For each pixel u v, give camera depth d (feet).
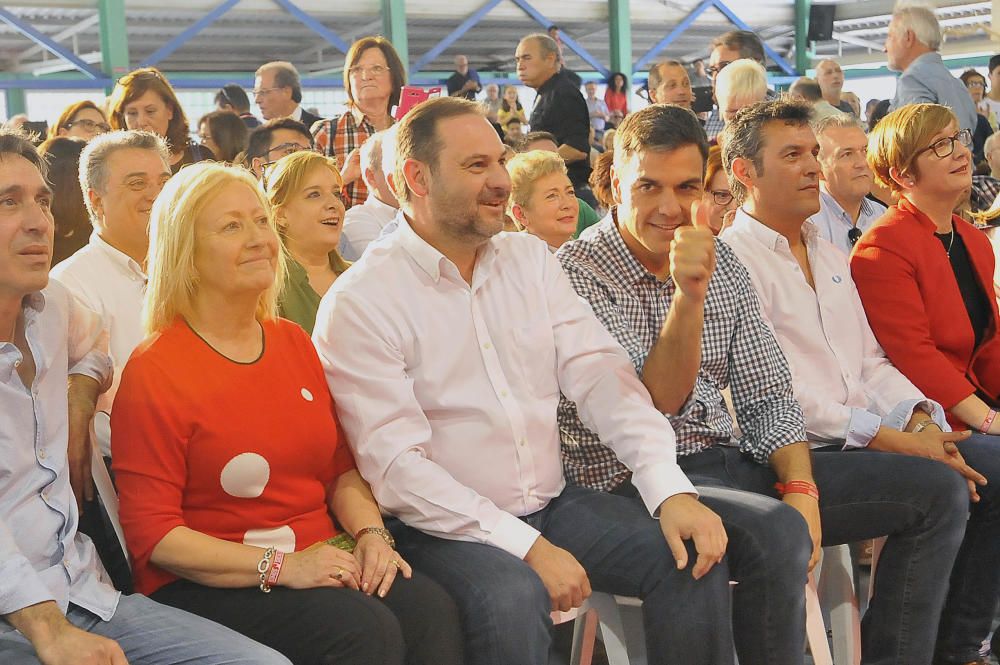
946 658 9.57
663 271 8.75
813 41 51.39
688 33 48.78
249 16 38.58
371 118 16.03
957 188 10.41
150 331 6.89
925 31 16.43
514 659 6.75
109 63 35.81
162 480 6.57
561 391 8.20
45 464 6.46
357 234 12.46
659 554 7.22
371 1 41.04
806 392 9.52
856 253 10.53
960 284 10.69
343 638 6.26
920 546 8.52
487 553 7.11
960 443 9.61
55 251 9.84
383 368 7.49
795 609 7.50
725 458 8.80
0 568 5.86
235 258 6.75
